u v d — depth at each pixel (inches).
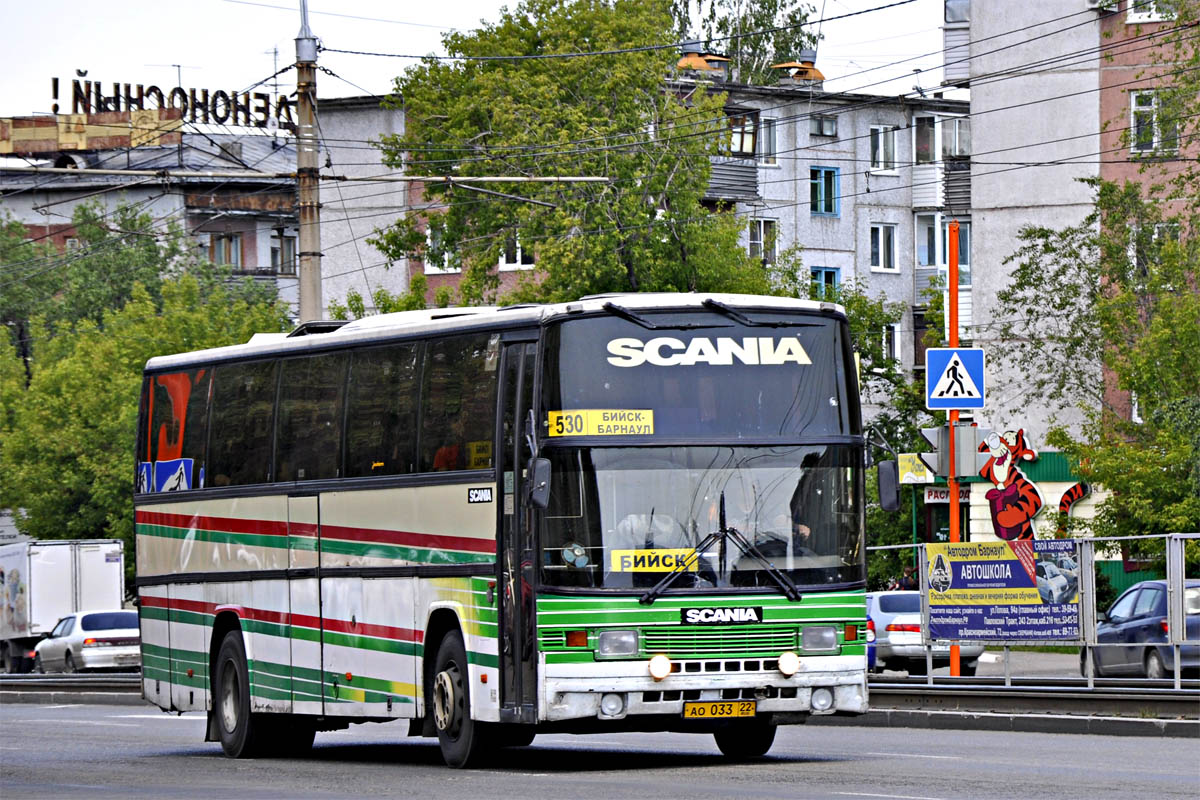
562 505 1179.9
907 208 5595.5
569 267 3612.2
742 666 1179.3
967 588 1818.4
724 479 1190.9
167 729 1975.9
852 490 1216.8
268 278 6077.8
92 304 5777.6
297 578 1459.2
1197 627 1772.9
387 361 1371.8
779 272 4205.2
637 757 1349.7
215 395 1594.5
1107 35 3444.9
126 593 4530.0
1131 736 1486.2
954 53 3885.3
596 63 3767.2
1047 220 3730.3
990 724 1603.1
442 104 4116.6
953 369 1926.7
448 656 1280.8
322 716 1427.2
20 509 4820.4
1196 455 2669.8
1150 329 2854.3
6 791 1207.6
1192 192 3238.2
